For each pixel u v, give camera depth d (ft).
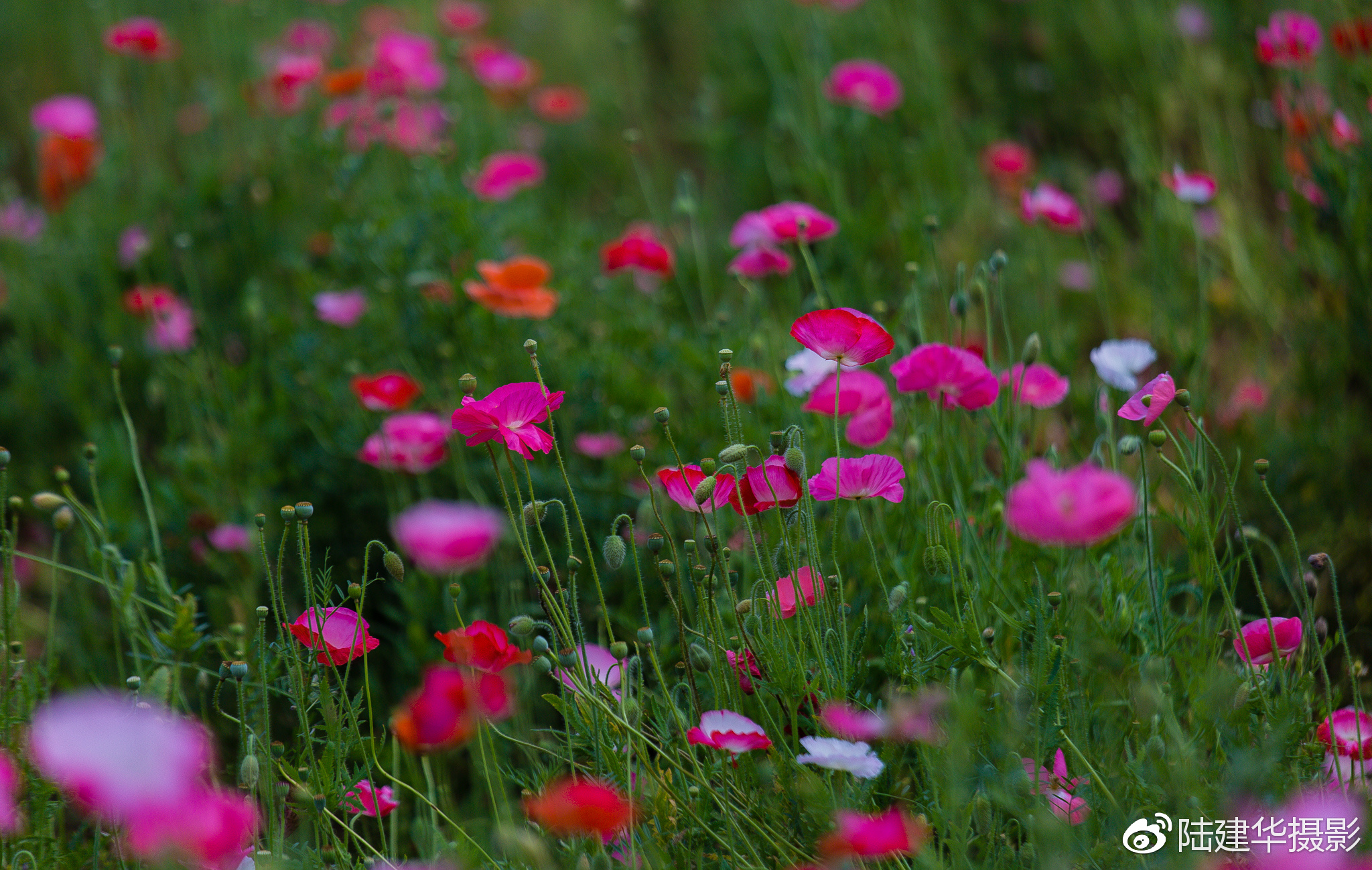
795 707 16.48
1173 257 18.39
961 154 22.26
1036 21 24.81
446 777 17.13
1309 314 18.04
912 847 16.22
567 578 17.42
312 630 16.51
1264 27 18.52
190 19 27.43
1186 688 16.57
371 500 17.76
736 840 16.52
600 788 16.20
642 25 28.55
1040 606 16.43
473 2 30.42
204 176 20.25
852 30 25.02
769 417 17.53
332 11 27.68
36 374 18.72
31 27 27.89
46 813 16.53
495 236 18.40
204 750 16.60
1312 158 17.98
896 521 17.16
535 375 17.88
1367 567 17.44
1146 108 21.90
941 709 16.37
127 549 17.70
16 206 21.11
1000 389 17.16
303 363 18.10
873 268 18.95
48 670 16.85
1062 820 16.33
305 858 16.44
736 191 24.09
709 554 16.94
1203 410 17.57
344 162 18.60
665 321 18.34
